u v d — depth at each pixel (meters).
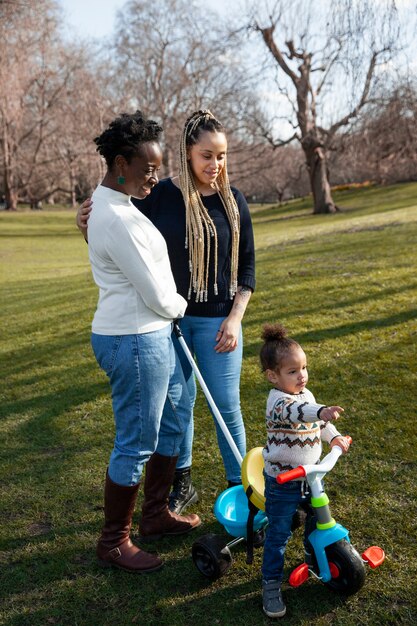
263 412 4.41
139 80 37.91
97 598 2.66
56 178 48.50
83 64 38.88
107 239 2.48
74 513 3.34
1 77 33.94
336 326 6.13
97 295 9.81
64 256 21.70
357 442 3.79
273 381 2.61
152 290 2.52
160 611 2.56
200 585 2.70
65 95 39.75
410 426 3.90
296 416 2.42
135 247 2.47
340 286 7.73
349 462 3.57
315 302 7.12
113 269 2.57
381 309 6.52
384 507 3.11
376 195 35.78
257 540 2.91
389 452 3.63
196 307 3.02
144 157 2.48
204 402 4.67
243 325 6.60
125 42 37.41
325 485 3.36
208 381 3.09
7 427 4.65
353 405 4.31
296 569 2.47
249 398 4.69
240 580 2.71
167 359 2.69
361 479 3.38
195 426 4.29
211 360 3.05
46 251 23.91
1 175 48.88
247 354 5.66
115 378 2.64
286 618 2.46
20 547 3.07
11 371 6.19
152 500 3.01
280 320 6.59
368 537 2.91
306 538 2.61
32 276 15.01
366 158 27.64
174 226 2.97
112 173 2.54
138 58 37.19
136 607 2.59
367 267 8.78
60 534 3.15
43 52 37.59
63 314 8.69
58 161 45.22
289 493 2.51
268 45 24.30
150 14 36.19
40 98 41.50
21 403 5.19
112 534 2.82
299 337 5.93
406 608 2.45
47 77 39.59
